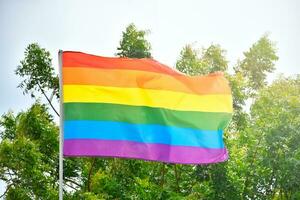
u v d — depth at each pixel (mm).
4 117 24172
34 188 21781
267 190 24328
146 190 22078
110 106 12117
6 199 21734
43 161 24516
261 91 27172
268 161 23875
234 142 25172
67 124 11844
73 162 25359
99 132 11914
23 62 26141
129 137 12055
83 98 12031
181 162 12227
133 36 28062
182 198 21625
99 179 23250
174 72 12633
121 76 12344
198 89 12688
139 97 12336
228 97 12781
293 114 24844
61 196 10938
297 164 23266
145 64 12531
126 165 24203
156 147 12156
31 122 23750
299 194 23531
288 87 26766
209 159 12430
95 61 12305
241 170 23859
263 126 24734
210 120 12609
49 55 26328
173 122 12422
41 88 26500
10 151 21469
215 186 23203
